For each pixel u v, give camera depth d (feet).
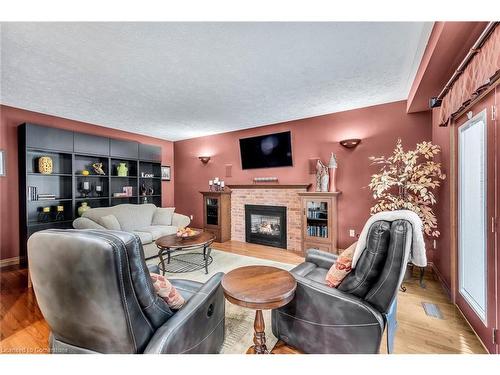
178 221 14.46
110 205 14.19
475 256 5.98
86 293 2.93
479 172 5.83
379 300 4.33
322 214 12.14
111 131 15.14
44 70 7.57
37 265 3.18
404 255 4.09
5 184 11.02
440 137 8.87
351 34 5.91
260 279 4.99
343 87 9.18
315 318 4.75
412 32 5.83
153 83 8.61
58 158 12.66
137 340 3.23
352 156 11.83
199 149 17.78
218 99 10.25
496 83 4.78
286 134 13.64
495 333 4.92
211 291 4.51
